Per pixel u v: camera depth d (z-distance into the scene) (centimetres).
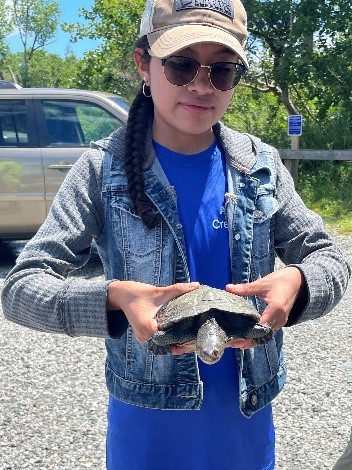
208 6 88
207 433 90
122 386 90
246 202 92
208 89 86
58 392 205
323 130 664
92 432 179
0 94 350
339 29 646
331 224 468
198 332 77
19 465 163
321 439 173
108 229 90
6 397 202
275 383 94
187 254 89
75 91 358
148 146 92
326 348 238
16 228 352
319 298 84
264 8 659
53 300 79
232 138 96
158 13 88
